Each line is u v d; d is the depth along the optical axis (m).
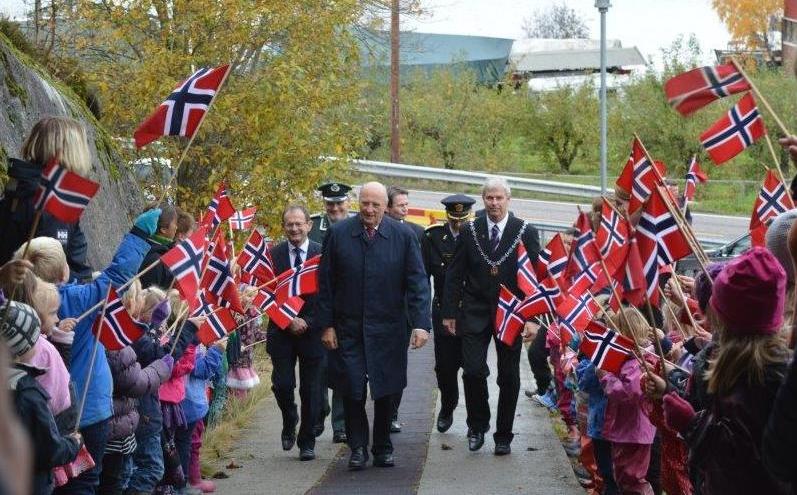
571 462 9.69
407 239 9.77
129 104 15.45
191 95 6.86
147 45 15.35
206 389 8.88
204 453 10.26
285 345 10.23
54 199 5.36
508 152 46.34
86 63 15.68
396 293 9.70
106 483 6.75
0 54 10.17
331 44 16.06
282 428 10.93
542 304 9.26
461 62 50.31
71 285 6.30
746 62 33.56
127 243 6.61
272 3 15.40
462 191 37.84
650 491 7.30
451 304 10.25
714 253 20.89
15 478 1.56
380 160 44.97
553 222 31.73
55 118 6.39
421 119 45.28
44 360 5.46
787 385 3.31
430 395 13.07
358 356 9.66
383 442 9.74
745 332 3.83
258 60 16.08
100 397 6.24
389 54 35.06
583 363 7.49
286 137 15.55
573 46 61.97
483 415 10.22
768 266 3.81
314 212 16.02
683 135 38.50
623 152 40.44
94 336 6.23
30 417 4.90
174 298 7.88
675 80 5.88
